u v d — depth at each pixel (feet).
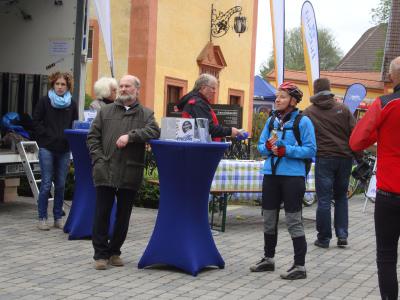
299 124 19.62
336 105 24.98
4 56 32.14
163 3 54.49
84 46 30.89
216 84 23.75
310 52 38.78
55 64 31.09
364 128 15.16
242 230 28.45
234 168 27.50
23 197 34.81
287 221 19.80
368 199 41.34
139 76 52.85
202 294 17.43
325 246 25.22
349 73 143.02
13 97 32.01
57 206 26.22
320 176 24.89
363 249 25.35
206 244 20.15
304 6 38.65
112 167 19.63
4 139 29.09
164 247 19.92
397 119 14.71
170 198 19.86
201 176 19.51
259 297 17.40
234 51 69.00
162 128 19.83
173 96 58.34
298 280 19.60
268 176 20.18
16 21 31.86
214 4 63.72
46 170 25.53
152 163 35.53
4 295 16.47
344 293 18.30
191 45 59.77
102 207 19.77
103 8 33.81
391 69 15.29
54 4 31.12
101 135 20.08
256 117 75.77
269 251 20.58
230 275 19.84
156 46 53.78
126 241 24.20
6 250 21.77
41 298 16.33
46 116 25.43
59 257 21.07
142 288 17.76
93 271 19.45
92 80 54.29
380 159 15.11
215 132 23.35
